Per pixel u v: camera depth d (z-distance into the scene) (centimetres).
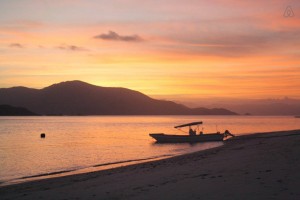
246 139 4984
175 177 1557
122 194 1256
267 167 1593
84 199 1227
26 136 7819
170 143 5584
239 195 1066
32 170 2828
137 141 6153
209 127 12350
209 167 1812
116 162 3114
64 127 12762
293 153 2092
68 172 2573
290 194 1031
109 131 9988
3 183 2080
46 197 1332
